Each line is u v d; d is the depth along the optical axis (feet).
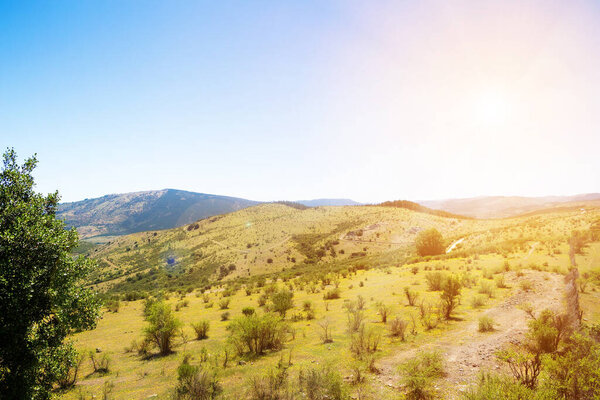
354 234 429.79
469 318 48.24
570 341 25.27
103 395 33.24
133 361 49.11
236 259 451.53
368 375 29.76
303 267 358.02
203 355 46.11
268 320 47.03
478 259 129.08
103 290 395.96
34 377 27.35
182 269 460.55
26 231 27.45
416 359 29.68
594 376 17.62
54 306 28.71
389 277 123.65
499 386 19.75
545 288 58.18
